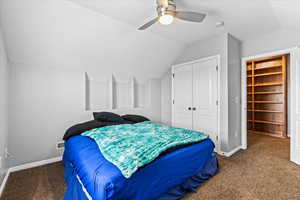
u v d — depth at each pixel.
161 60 3.75
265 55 2.93
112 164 1.34
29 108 2.48
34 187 1.91
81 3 2.00
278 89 4.43
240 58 3.33
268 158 2.75
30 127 2.49
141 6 2.06
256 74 4.80
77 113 2.97
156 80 4.34
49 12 2.00
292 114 2.56
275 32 2.80
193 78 3.49
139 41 2.99
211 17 2.35
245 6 2.05
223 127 2.96
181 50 3.69
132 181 1.25
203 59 3.27
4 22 1.90
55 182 2.03
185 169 1.73
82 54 2.75
